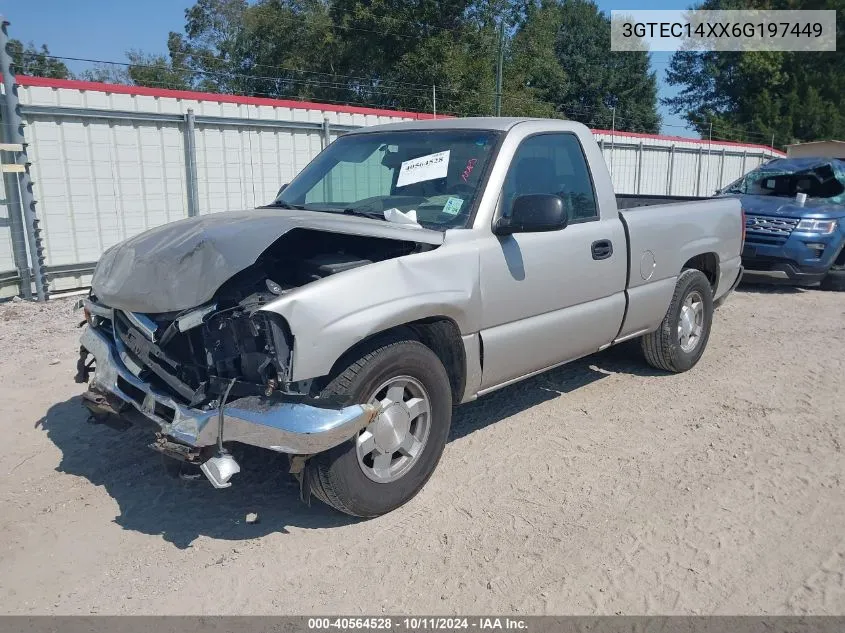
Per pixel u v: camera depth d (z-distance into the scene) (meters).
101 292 3.95
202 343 3.62
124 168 10.01
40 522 3.84
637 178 19.80
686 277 6.09
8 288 8.91
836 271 10.29
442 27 28.52
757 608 3.19
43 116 9.13
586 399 5.69
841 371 6.45
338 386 3.54
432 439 4.03
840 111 46.97
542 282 4.56
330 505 3.77
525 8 29.64
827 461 4.62
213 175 10.99
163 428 3.47
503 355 4.41
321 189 5.02
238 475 4.36
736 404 5.60
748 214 10.23
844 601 3.24
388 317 3.63
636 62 47.97
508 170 4.44
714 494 4.17
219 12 43.91
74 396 5.61
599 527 3.81
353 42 29.69
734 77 49.28
